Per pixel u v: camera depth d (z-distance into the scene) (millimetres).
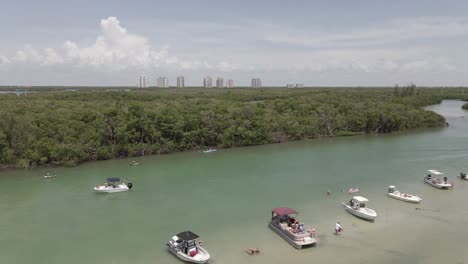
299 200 59312
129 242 44656
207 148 109812
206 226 49219
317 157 93812
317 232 46719
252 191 64500
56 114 98562
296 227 44969
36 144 85375
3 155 82938
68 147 86000
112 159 95000
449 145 108062
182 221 51062
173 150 105062
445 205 56875
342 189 65062
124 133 96938
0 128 83625
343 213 53406
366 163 85562
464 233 46531
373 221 50375
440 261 39375
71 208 56875
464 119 180250
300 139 125875
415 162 85812
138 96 167375
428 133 136250
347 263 38969
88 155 91250
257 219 51500
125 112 103562
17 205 58406
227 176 75188
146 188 67312
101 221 51406
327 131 133000
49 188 67875
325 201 58719
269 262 39156
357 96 197000
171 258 40625
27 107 105062
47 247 43531
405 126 145875
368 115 138125
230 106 127562
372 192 63312
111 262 39750
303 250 41969
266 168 81938
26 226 49812
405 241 44219
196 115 111750
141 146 99750
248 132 113062
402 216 52281
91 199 61281
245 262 39156
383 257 40312
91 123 97875
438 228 48094
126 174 78250
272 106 141750
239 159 93000
